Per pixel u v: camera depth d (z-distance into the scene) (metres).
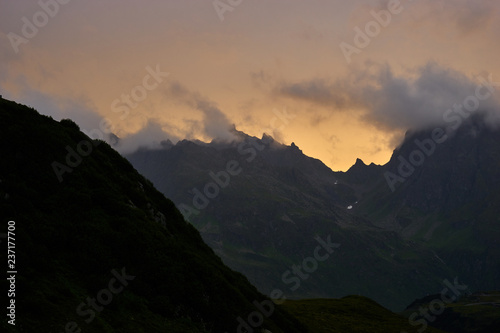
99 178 47.91
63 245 36.53
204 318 39.75
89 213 41.69
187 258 45.69
